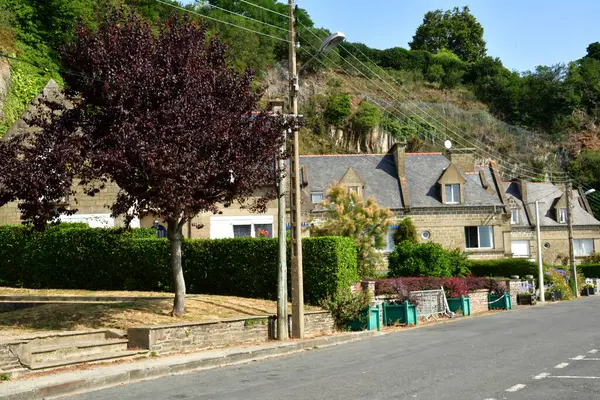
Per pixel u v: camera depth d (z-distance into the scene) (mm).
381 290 23141
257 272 21156
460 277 32281
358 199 30969
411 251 31047
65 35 45906
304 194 31297
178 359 13289
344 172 42688
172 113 14492
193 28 16406
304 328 18266
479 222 42312
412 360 12820
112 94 14805
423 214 41844
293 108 17516
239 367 13047
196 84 15344
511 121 98875
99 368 12008
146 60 15109
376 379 10430
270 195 17297
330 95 77250
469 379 10203
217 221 27672
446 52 111500
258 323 17000
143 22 16484
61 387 10289
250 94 16625
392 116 81375
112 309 16688
